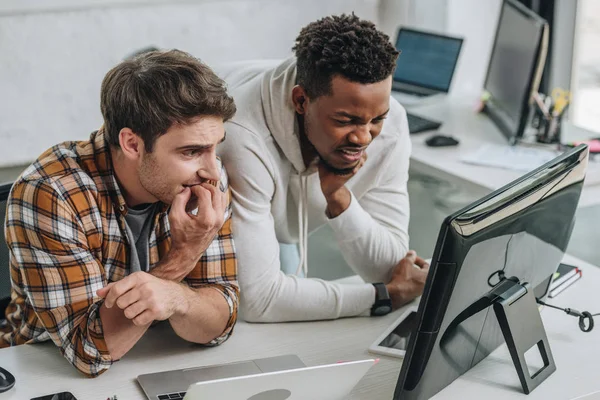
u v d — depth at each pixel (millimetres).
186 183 1504
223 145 1776
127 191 1563
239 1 4441
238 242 1771
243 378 1258
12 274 1622
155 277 1516
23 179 1521
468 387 1525
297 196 1955
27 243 1506
